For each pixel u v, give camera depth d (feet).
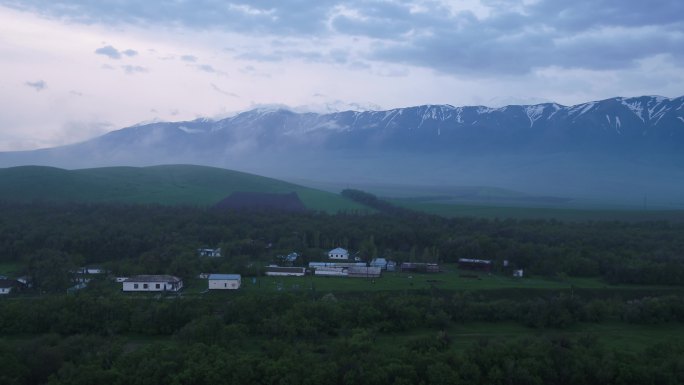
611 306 390.01
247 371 265.75
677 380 273.95
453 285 466.70
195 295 411.75
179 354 278.46
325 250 598.75
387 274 506.48
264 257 547.08
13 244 529.04
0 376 255.29
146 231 594.24
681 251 580.71
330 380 264.72
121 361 273.75
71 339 299.58
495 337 339.98
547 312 368.89
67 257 490.08
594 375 279.90
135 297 390.21
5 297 401.70
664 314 375.86
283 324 326.03
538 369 280.10
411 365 275.18
